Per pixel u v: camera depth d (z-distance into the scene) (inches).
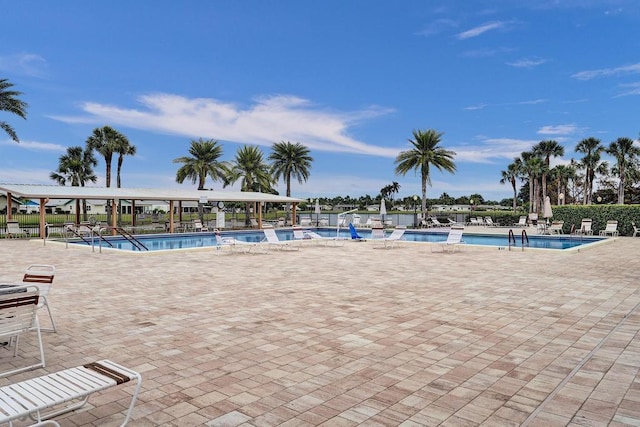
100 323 251.8
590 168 2448.3
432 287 366.9
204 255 626.5
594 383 163.6
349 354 197.3
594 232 1085.8
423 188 1573.6
